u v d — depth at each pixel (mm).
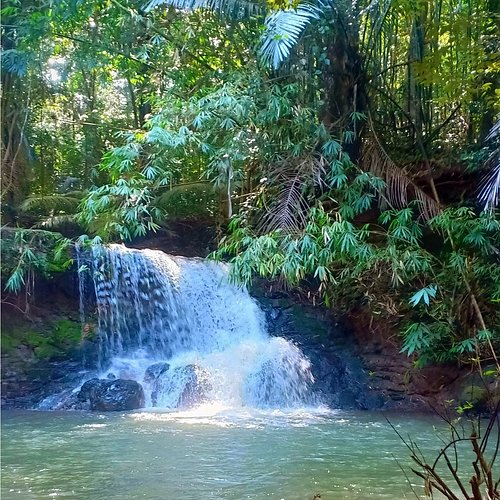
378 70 10039
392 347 10055
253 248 7777
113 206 9266
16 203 12133
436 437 6508
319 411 8609
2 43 11375
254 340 10578
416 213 9578
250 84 8805
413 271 8703
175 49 10945
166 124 8500
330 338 10641
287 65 9000
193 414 7895
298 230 8055
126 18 11039
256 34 9312
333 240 7648
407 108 10617
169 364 9477
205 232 13023
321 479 4625
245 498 4082
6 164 12016
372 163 8992
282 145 8789
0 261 9891
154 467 4938
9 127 12109
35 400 8828
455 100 10117
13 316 9875
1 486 4352
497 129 7367
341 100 9305
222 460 5219
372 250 8102
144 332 10523
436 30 9516
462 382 8750
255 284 11531
